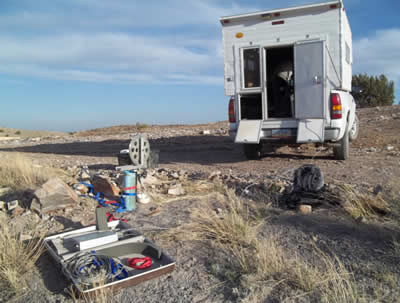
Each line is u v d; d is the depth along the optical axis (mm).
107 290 2867
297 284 2881
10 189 6199
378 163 7629
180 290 2938
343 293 2594
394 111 16891
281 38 7809
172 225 4379
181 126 23453
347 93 8922
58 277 3250
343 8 7660
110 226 4133
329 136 7547
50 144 18062
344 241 3668
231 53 8336
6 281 3182
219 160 9469
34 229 4441
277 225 4223
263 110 8133
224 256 3484
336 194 4922
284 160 8797
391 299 2627
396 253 3301
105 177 6449
